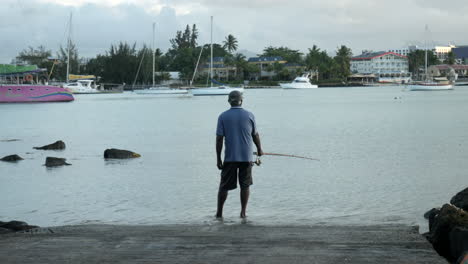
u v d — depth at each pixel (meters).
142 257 5.32
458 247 5.55
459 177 14.34
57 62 140.12
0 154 22.27
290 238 6.18
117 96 120.50
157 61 174.62
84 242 6.03
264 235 6.41
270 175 14.94
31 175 15.81
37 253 5.53
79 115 53.78
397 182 13.67
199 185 13.49
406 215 9.69
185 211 10.22
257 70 187.50
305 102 84.12
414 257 5.14
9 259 5.30
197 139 28.08
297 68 193.12
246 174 8.48
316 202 11.05
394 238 5.99
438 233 5.94
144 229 6.99
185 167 17.12
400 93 129.38
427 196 11.73
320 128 34.78
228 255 5.35
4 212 10.56
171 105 78.31
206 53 194.12
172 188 13.08
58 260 5.25
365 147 22.77
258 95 126.75
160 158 19.70
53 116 52.31
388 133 29.95
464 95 106.12
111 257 5.34
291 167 16.55
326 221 9.05
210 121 43.84
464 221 5.78
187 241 6.03
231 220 8.84
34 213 10.42
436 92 133.62
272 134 30.80
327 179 14.20
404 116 46.62
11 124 42.06
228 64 185.62
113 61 146.75
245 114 8.24
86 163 18.53
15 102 78.62
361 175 14.88
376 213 9.90
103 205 11.11
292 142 25.83
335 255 5.27
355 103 77.69
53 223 9.46
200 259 5.22
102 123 42.47
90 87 127.88
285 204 10.80
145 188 13.18
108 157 19.91
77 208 10.84
